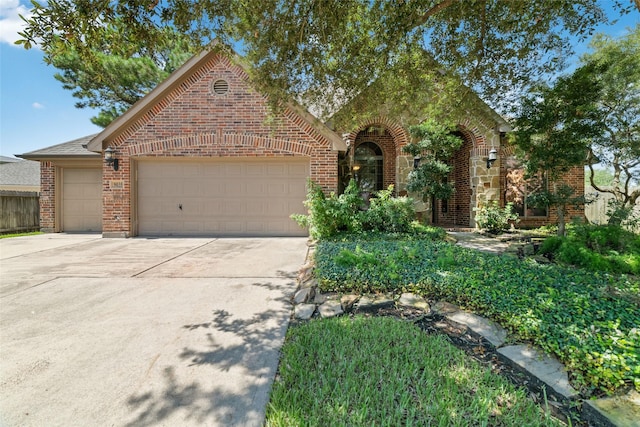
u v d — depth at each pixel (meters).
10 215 11.13
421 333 3.01
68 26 3.55
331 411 1.93
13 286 4.53
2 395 2.12
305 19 4.73
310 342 2.82
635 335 2.54
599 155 10.48
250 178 9.50
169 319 3.40
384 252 5.66
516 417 1.90
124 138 9.21
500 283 3.91
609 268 5.07
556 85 7.15
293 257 6.54
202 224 9.54
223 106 9.21
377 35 5.07
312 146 9.19
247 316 3.49
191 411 1.98
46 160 10.91
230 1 4.53
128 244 8.12
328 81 6.02
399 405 1.99
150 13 4.12
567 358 2.39
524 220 11.34
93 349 2.75
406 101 7.56
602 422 1.85
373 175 12.27
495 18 5.31
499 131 10.99
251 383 2.27
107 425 1.86
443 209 13.22
